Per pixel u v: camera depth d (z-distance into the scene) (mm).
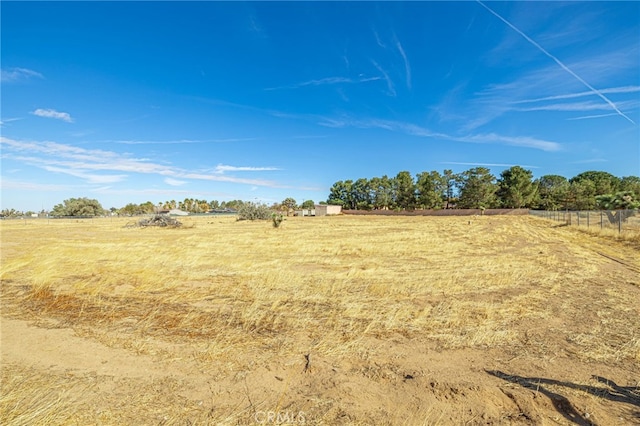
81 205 71812
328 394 3121
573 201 69125
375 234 24156
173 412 2805
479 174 79875
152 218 34531
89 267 9820
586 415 2812
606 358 3965
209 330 4805
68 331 4754
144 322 5145
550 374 3551
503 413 2840
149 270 9312
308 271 9625
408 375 3508
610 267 10273
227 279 8477
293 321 5211
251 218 50312
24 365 3676
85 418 2697
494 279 8414
